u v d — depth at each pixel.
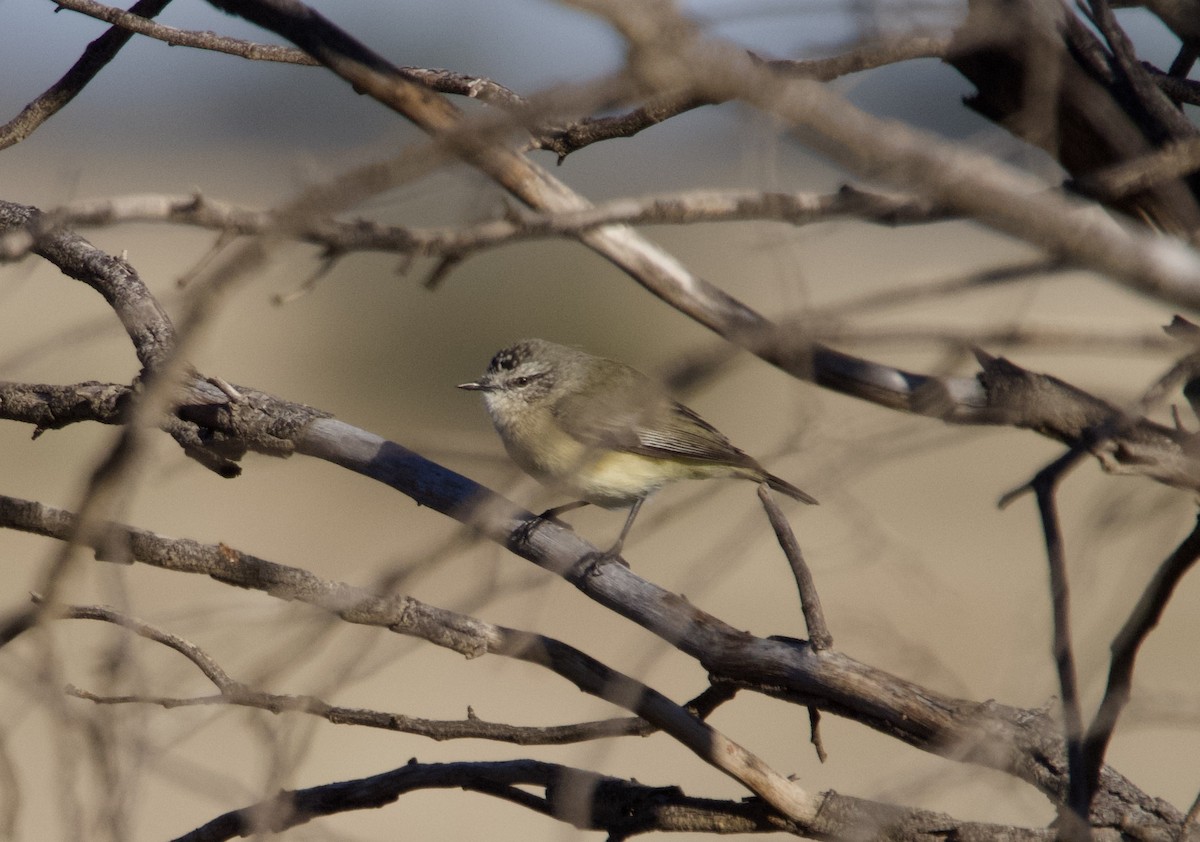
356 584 6.33
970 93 5.07
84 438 33.41
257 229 3.54
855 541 5.11
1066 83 4.93
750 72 3.13
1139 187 4.27
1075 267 3.43
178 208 3.67
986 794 5.59
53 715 4.31
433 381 34.72
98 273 8.23
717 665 6.28
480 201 3.89
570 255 29.39
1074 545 4.80
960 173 3.32
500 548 4.65
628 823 6.52
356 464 7.49
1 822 4.55
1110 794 5.90
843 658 6.00
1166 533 4.67
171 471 5.59
